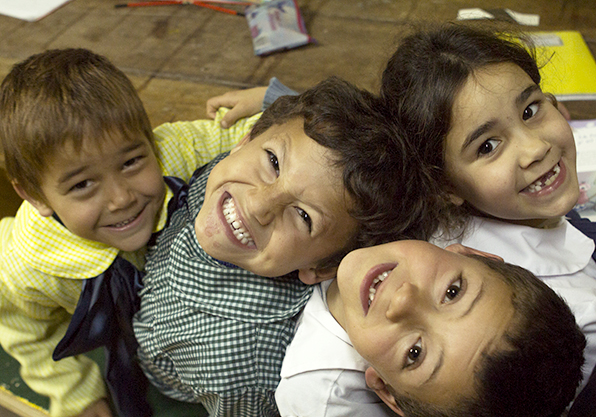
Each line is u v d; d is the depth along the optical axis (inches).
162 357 32.6
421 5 49.9
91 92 28.5
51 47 47.5
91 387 36.5
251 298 29.5
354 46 46.0
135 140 29.7
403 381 23.3
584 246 30.6
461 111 26.4
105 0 53.8
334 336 28.1
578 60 42.1
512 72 26.4
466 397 21.8
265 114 31.1
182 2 52.8
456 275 23.5
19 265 32.1
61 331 37.0
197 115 41.6
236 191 27.2
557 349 21.8
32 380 34.9
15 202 41.3
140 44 48.0
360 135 26.3
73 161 28.0
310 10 50.4
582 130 38.7
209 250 28.3
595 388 26.0
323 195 25.5
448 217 30.7
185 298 30.1
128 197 30.1
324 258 28.3
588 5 48.0
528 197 27.8
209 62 45.8
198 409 37.4
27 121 27.7
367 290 24.6
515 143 26.4
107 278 33.2
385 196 26.7
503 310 22.1
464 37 27.6
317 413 27.4
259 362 29.2
